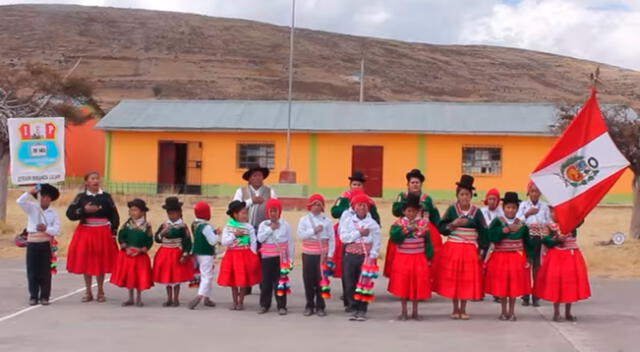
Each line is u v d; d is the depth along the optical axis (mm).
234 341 9961
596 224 24812
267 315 11742
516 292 11273
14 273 15391
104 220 12695
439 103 37062
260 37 106062
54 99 21484
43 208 12461
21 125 12422
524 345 9828
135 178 36344
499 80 102562
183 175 36438
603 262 17016
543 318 11664
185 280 12289
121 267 12281
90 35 99188
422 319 11484
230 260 11938
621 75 108562
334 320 11406
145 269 12266
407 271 11281
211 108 37656
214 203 31734
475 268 11297
